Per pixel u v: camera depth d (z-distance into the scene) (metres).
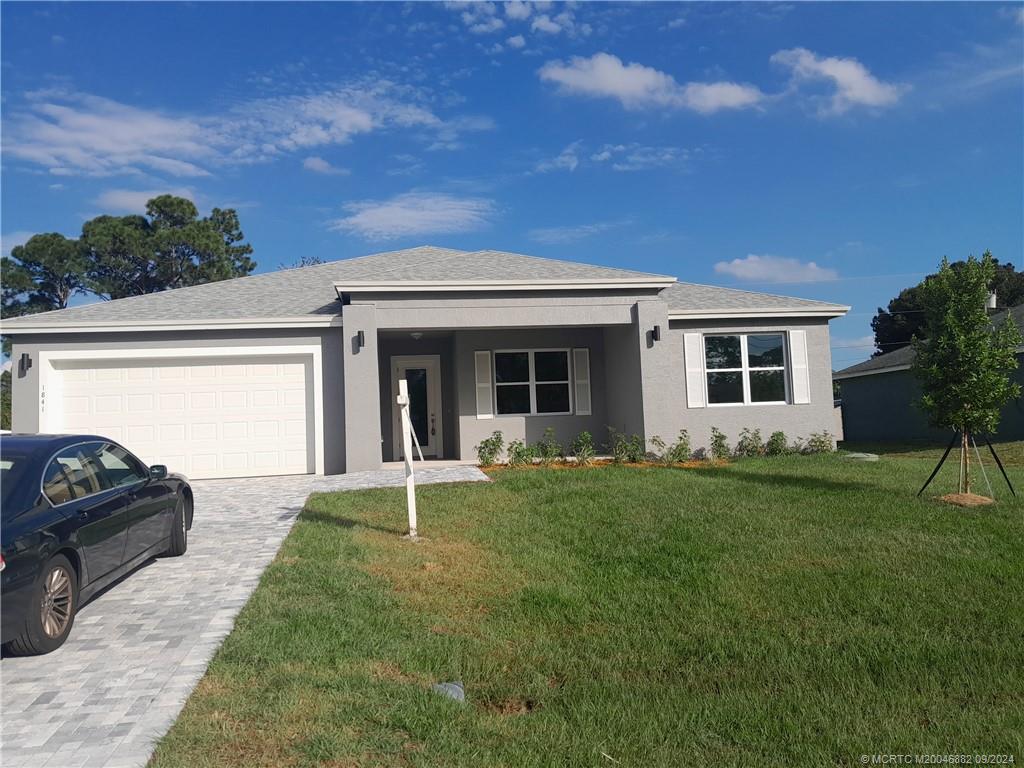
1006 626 5.98
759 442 16.80
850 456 15.94
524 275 16.28
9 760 3.68
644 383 15.48
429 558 7.80
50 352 14.21
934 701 4.86
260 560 7.59
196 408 14.64
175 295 16.91
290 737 3.96
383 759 3.84
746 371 17.38
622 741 4.27
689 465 14.66
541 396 17.28
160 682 4.62
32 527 5.14
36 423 14.08
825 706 4.78
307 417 14.88
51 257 38.03
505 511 9.95
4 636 4.79
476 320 15.13
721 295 18.31
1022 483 11.91
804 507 9.92
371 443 14.49
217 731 3.98
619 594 6.89
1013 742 4.29
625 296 15.67
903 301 42.88
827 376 17.55
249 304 15.96
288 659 5.02
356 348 14.57
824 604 6.52
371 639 5.53
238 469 14.66
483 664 5.37
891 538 8.36
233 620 5.78
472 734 4.21
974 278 9.97
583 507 10.08
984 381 9.87
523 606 6.57
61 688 4.56
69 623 5.41
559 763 3.97
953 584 6.91
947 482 11.98
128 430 14.43
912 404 10.82
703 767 4.05
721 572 7.39
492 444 15.41
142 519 6.93
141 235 39.44
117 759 3.70
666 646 5.80
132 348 14.41
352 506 10.30
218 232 43.16
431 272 16.81
